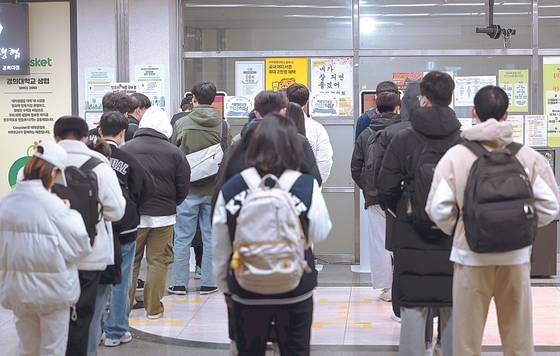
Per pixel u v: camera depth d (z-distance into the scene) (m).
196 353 5.77
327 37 9.23
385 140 5.28
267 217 3.50
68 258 4.23
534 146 8.98
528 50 9.06
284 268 3.51
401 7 9.18
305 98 6.79
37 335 4.44
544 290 7.69
